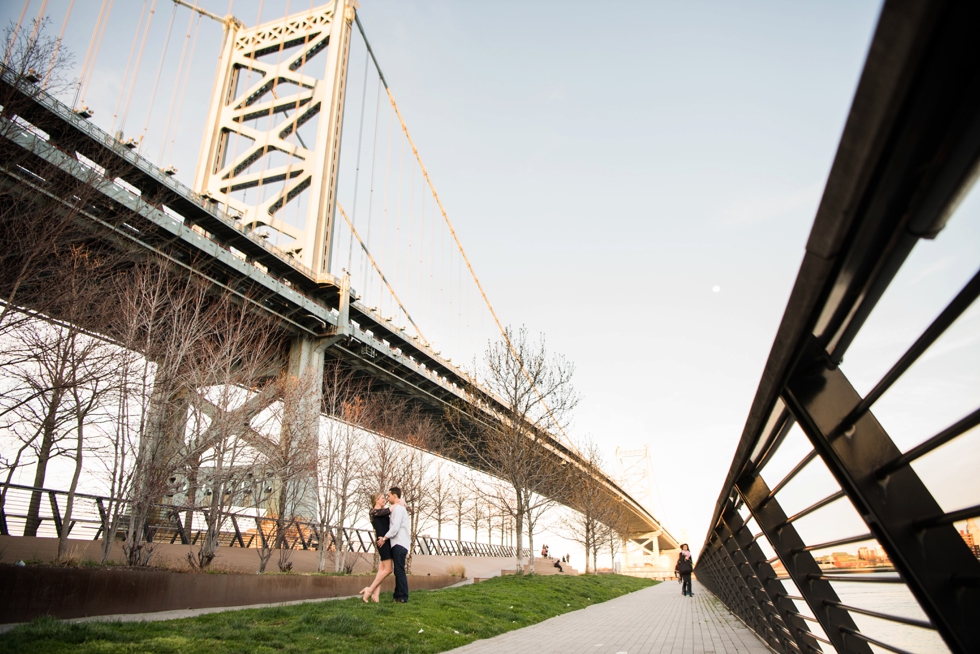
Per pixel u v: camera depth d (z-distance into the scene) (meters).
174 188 24.62
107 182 10.38
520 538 18.25
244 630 6.10
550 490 20.89
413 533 20.27
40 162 9.34
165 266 12.23
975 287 1.12
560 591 15.63
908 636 6.95
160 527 13.35
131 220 14.43
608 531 36.94
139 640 5.18
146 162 23.11
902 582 2.01
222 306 14.05
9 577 5.93
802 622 5.12
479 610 9.86
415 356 43.69
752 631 8.73
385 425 24.25
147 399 10.47
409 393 42.62
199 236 22.83
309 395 18.00
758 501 3.98
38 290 9.44
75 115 12.64
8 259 8.99
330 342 33.56
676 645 7.54
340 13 44.59
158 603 7.78
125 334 10.43
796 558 3.81
